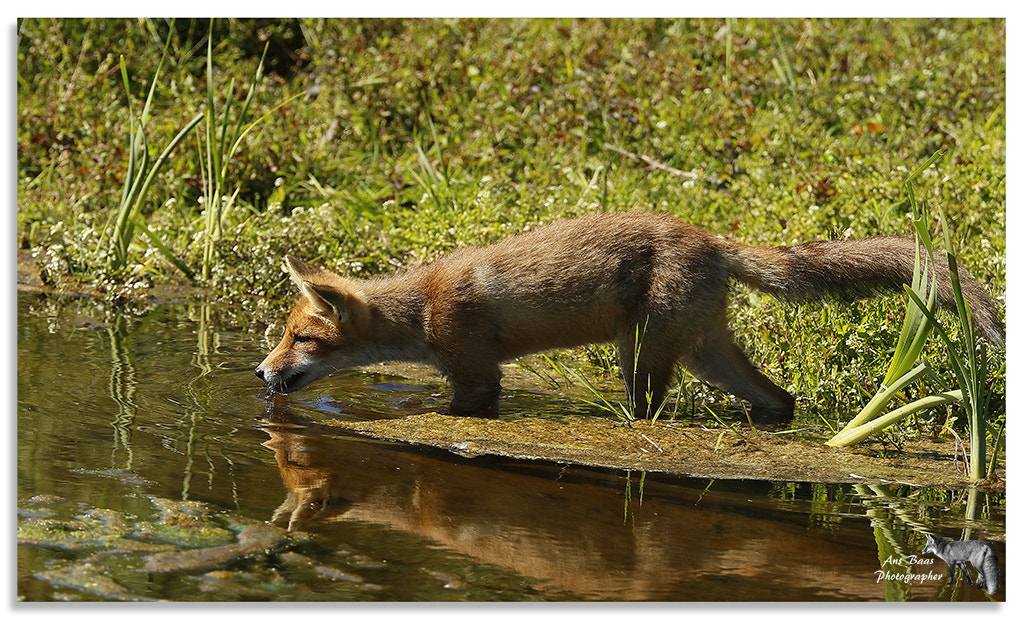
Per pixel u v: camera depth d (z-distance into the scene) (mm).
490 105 18828
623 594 6113
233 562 6250
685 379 11414
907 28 21656
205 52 21500
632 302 10633
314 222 15367
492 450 8992
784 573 6492
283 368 10789
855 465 8867
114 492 7289
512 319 10828
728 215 15281
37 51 20188
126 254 15258
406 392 11266
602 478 8320
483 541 6824
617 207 15156
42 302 14109
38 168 18453
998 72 18516
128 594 5770
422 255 14070
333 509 7262
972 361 8570
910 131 16969
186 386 10516
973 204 13797
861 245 10492
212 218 15625
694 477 8445
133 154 15227
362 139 18812
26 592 5746
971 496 8164
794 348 11438
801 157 16125
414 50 20109
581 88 18500
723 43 20781
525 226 14164
